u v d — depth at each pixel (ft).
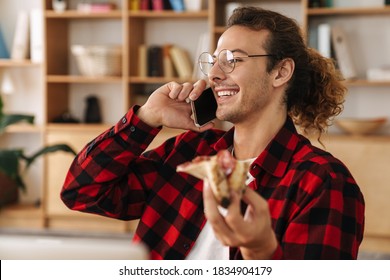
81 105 16.52
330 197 4.65
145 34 16.07
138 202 5.87
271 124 5.33
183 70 15.29
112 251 2.71
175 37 15.93
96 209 5.81
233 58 5.23
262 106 5.29
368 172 14.08
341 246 4.54
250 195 3.61
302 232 4.58
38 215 15.61
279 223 4.78
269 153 5.14
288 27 5.43
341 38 14.52
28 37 15.99
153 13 15.08
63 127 15.48
